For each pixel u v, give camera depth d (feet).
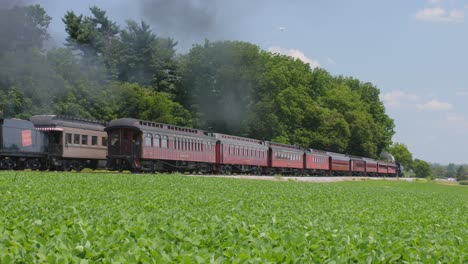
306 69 428.56
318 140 361.71
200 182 118.62
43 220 39.58
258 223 44.21
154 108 278.87
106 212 46.39
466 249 34.94
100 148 164.45
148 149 156.87
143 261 26.66
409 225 50.31
